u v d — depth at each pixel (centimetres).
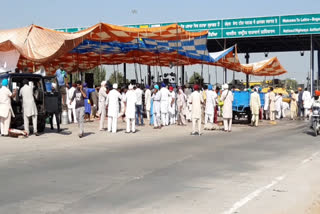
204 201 610
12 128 1598
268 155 1076
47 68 3466
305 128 1952
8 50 2023
